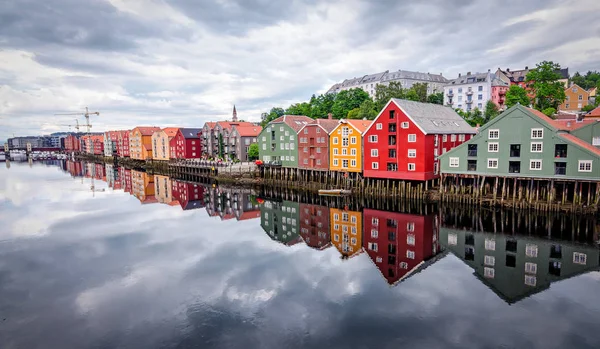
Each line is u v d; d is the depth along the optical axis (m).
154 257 31.23
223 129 98.38
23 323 20.64
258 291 24.27
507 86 93.19
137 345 18.42
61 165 135.38
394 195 50.81
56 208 53.19
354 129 57.22
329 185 61.03
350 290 24.06
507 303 21.56
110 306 22.47
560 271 25.77
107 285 25.56
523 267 26.72
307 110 111.69
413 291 23.52
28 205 55.56
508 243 32.16
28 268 28.91
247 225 42.62
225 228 41.31
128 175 99.38
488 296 22.52
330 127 64.25
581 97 80.88
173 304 22.67
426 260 28.83
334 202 54.19
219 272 27.61
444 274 26.00
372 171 54.56
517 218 39.59
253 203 57.16
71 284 25.81
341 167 60.16
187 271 27.91
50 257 31.39
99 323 20.55
